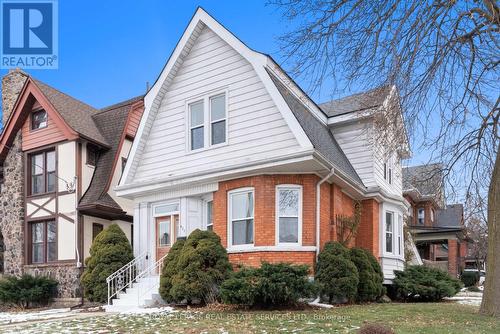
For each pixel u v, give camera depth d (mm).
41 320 10992
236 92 13500
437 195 11875
